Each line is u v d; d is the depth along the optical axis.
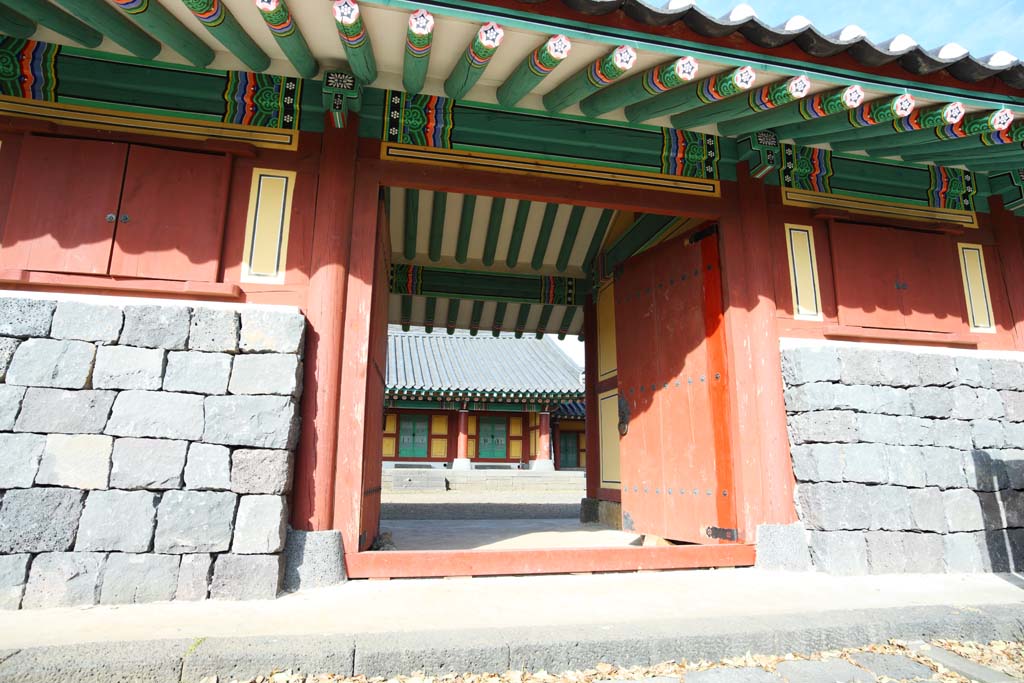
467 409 23.42
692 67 4.14
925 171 6.32
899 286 6.04
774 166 5.70
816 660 3.32
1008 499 5.54
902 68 4.58
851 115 4.98
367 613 3.63
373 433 5.65
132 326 4.20
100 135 4.66
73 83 4.69
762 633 3.38
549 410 23.75
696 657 3.25
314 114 5.09
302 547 4.34
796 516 5.32
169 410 4.13
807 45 4.33
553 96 5.16
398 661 2.96
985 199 6.60
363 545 4.89
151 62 4.77
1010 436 5.73
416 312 10.80
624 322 7.75
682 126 5.52
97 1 3.92
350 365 4.80
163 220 4.64
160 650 2.86
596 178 5.59
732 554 5.18
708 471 5.88
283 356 4.36
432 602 3.92
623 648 3.17
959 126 5.00
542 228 8.70
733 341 5.63
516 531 8.21
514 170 5.41
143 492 4.00
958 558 5.23
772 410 5.43
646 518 6.93
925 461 5.36
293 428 4.33
